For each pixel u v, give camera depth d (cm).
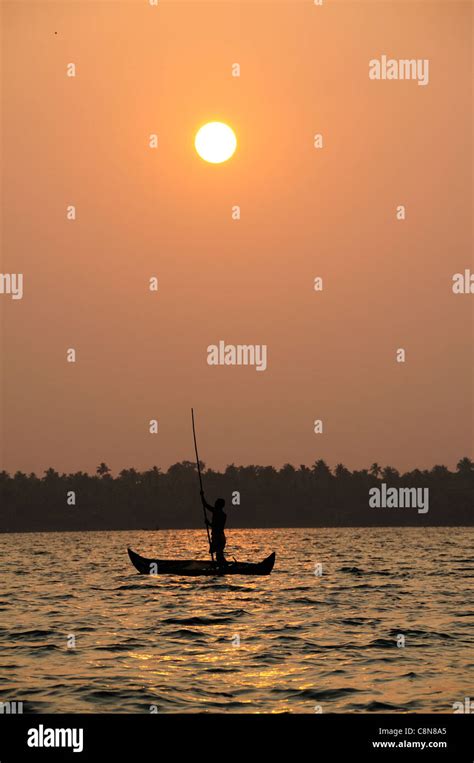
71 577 3506
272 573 3512
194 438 3067
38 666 1477
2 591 2867
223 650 1616
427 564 4369
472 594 2628
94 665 1481
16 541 12788
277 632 1825
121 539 13550
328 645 1662
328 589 2769
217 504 3089
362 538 11475
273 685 1323
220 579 3103
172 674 1402
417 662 1494
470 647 1641
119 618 2062
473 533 15312
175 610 2198
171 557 5866
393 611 2180
